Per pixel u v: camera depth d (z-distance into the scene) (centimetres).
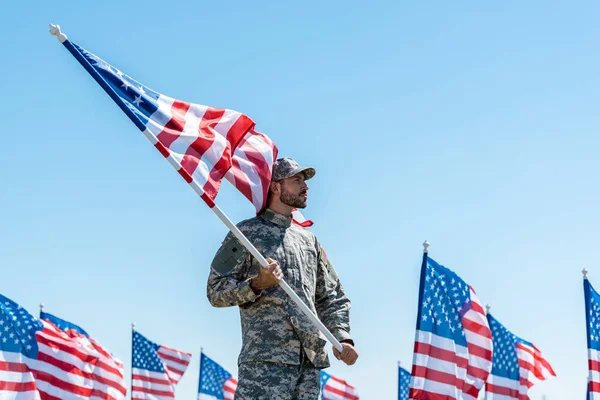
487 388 2866
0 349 2266
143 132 1023
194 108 1104
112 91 1031
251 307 1050
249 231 1081
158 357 3434
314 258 1102
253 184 1102
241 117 1120
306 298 1062
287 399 1027
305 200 1109
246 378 1034
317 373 1060
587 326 2519
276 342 1035
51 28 1021
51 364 2406
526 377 2953
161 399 3403
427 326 2277
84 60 1040
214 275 1045
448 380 2255
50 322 2486
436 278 2305
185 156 1060
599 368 2498
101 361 2619
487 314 2900
